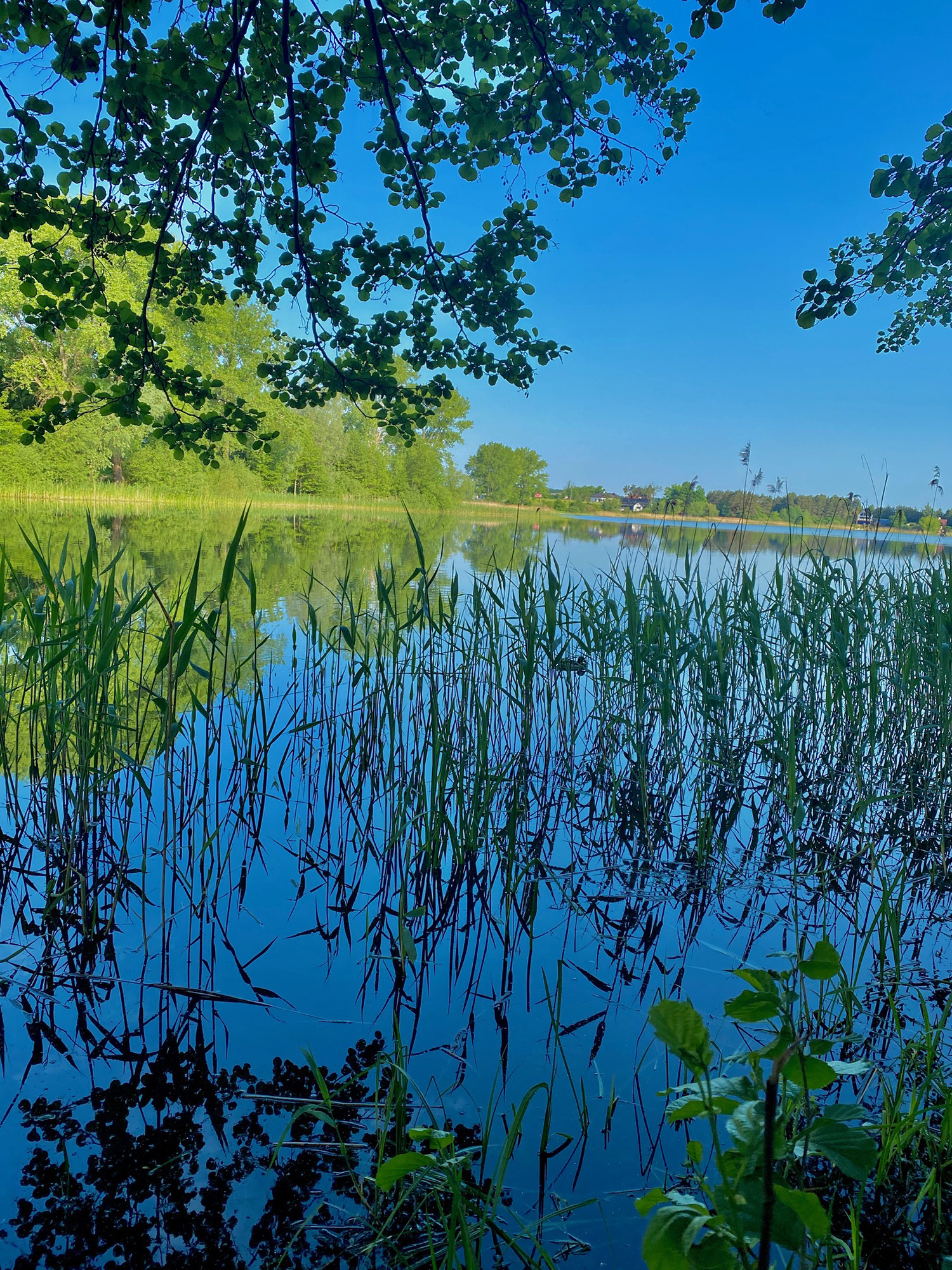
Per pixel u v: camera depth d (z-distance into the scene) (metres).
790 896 3.07
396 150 3.65
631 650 4.14
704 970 2.49
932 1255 1.44
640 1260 1.41
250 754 3.77
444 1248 1.44
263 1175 1.61
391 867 3.09
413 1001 2.28
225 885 2.97
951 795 3.63
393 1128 1.74
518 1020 2.19
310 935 2.64
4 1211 1.50
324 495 33.56
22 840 3.17
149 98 2.97
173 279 3.88
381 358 4.02
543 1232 1.48
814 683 4.27
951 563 4.37
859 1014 2.21
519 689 3.83
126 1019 2.14
